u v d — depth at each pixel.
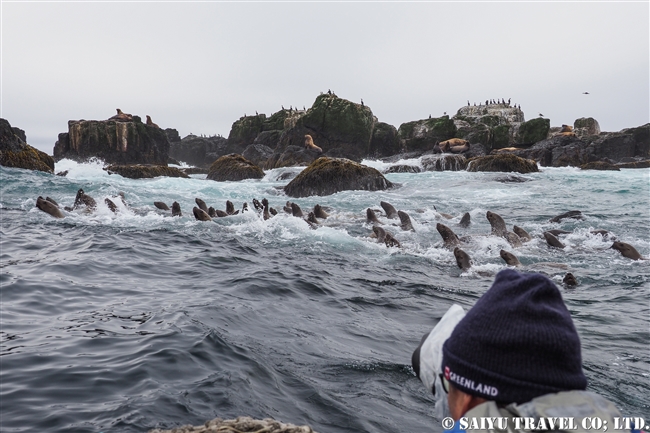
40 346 4.82
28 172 26.48
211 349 4.86
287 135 53.69
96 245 10.33
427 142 54.41
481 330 1.43
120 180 29.94
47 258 9.06
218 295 7.09
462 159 38.94
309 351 5.25
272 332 5.73
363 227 15.77
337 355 5.21
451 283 9.23
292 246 11.89
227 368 4.48
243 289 7.52
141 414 3.56
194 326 5.47
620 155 53.16
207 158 75.81
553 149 46.38
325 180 25.33
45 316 5.89
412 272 10.01
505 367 1.38
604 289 8.91
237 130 73.12
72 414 3.55
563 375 1.36
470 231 15.23
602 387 4.79
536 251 12.35
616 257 11.75
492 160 35.22
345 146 52.72
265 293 7.42
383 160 52.78
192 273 8.48
